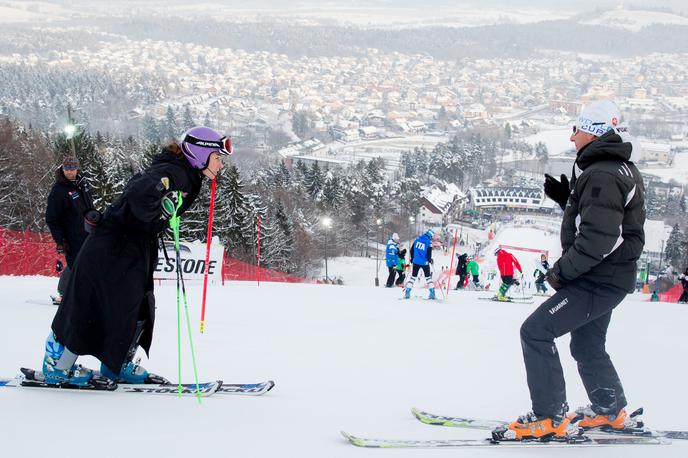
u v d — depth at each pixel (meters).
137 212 3.31
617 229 2.93
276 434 3.08
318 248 56.19
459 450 2.98
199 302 9.77
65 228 6.12
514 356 6.25
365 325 8.11
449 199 104.06
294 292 12.48
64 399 3.43
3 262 19.08
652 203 122.19
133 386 3.83
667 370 5.71
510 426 3.12
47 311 7.34
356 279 51.97
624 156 2.99
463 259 19.53
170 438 2.86
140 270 3.49
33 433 2.78
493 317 9.29
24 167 34.66
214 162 3.52
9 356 4.59
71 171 6.06
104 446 2.67
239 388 4.04
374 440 3.02
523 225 105.38
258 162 140.12
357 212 74.12
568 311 3.12
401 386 4.79
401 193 89.75
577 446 3.10
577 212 3.16
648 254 74.56
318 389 4.48
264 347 6.16
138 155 62.88
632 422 3.32
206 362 5.22
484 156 174.62
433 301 11.70
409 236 82.94
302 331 7.39
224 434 3.00
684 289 16.88
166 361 5.13
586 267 2.98
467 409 4.09
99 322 3.43
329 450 2.86
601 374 3.31
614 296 3.11
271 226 44.38
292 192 66.44
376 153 195.50
